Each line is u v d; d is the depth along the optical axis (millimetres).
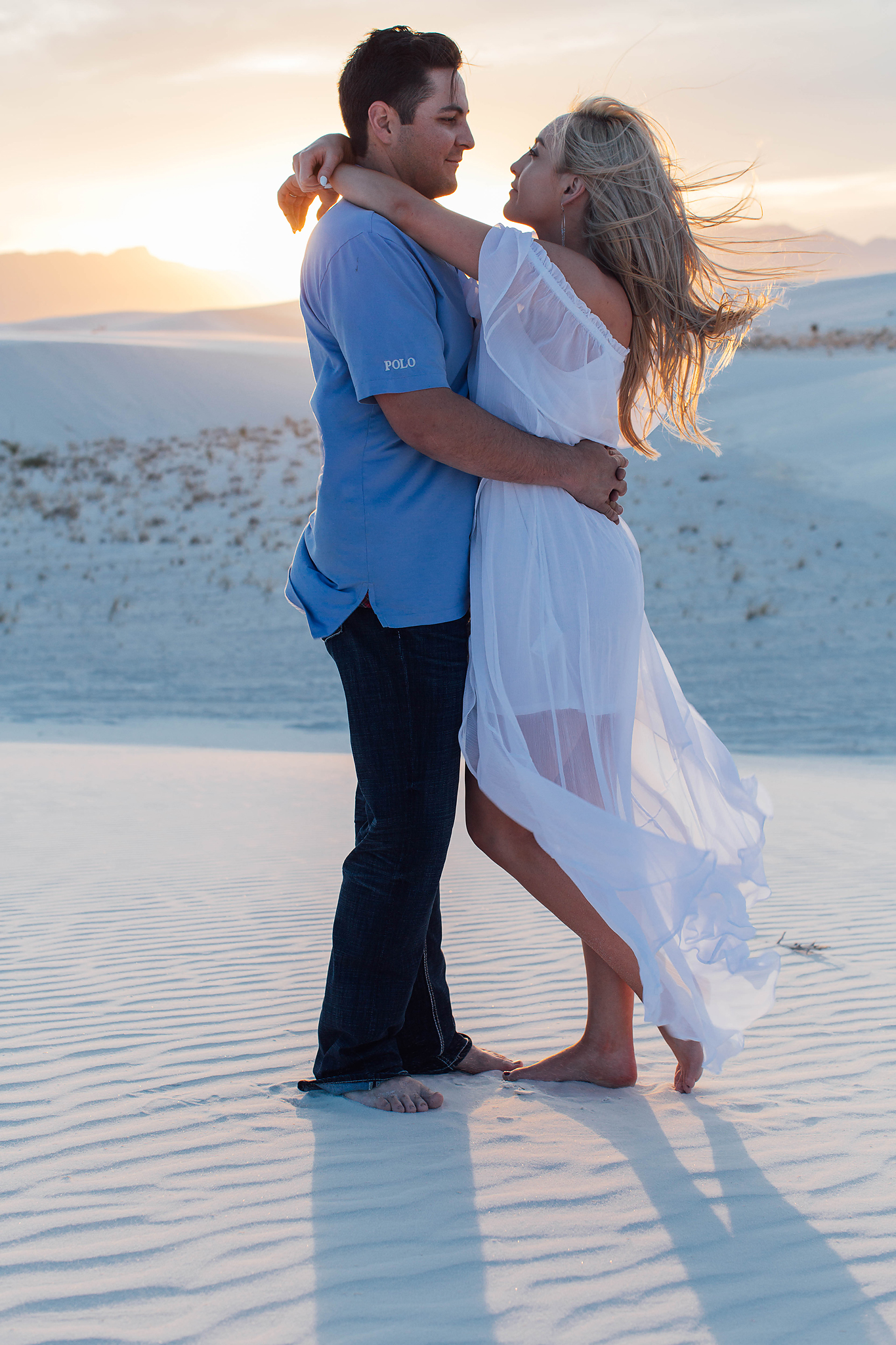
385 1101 2729
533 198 2883
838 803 9062
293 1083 2879
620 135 2785
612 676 2820
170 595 21328
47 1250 1971
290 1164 2363
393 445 2746
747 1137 2574
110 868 6004
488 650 2775
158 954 4156
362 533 2744
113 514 27719
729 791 2957
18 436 41750
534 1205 2199
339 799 9055
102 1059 3014
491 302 2674
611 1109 2775
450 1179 2309
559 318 2729
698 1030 2721
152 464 34938
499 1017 3570
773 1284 1935
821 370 39281
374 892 2793
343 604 2787
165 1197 2189
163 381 48562
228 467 33375
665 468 28578
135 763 11016
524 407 2803
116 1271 1905
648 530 23859
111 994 3627
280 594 21297
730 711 14312
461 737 2830
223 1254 1971
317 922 4711
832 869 6309
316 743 13438
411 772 2783
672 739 2941
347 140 2863
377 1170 2344
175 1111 2656
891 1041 3260
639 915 2662
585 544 2814
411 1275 1924
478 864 6285
